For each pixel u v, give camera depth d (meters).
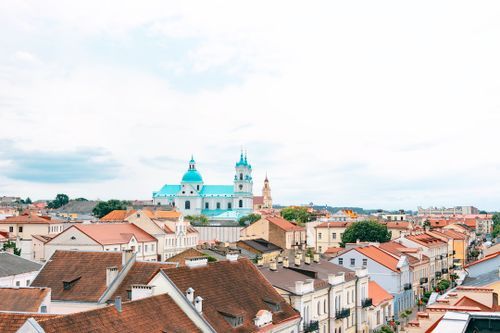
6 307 56.53
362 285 90.62
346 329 83.88
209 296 56.94
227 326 54.28
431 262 146.75
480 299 46.00
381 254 119.25
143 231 160.25
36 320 40.25
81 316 41.91
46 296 57.75
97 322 42.53
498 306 43.00
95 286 67.88
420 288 132.25
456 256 187.00
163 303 51.72
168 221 178.62
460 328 23.52
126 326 44.47
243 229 186.62
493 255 74.50
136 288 54.78
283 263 87.38
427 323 36.06
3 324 41.97
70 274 70.19
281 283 73.06
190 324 51.78
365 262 113.81
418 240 147.12
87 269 70.44
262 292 65.69
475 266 72.56
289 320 64.38
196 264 60.38
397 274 112.12
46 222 173.75
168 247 171.00
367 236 175.88
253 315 59.16
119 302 45.75
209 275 60.56
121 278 67.06
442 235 177.25
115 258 71.19
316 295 74.19
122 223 159.38
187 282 56.47
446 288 139.00
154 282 55.12
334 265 94.94
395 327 97.94
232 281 62.91
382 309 99.00
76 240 135.25
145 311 48.25
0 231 164.62
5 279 83.94
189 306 52.75
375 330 94.75
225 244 147.50
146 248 155.00
